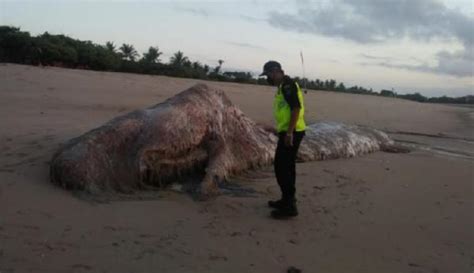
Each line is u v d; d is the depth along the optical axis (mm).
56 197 6129
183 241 5250
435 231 6324
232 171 8047
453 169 10664
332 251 5391
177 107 7754
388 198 7754
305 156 9938
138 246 4996
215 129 8094
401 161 11109
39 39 33656
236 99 23047
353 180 8703
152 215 5969
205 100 8188
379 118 22766
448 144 15664
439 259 5398
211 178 7359
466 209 7418
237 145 8445
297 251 5293
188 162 7645
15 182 6430
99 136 6926
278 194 7406
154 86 23484
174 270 4543
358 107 28047
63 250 4711
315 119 19266
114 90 20078
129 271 4438
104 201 6266
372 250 5520
